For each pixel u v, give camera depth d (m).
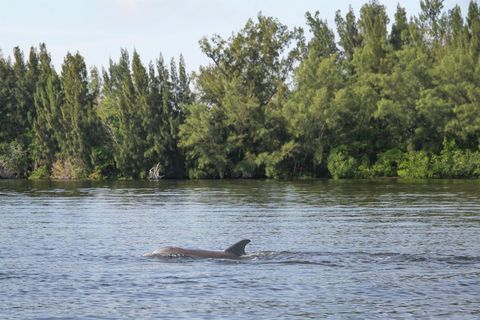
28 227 53.94
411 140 143.38
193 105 149.62
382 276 32.47
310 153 147.88
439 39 162.25
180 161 154.62
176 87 155.38
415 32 157.38
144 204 77.81
